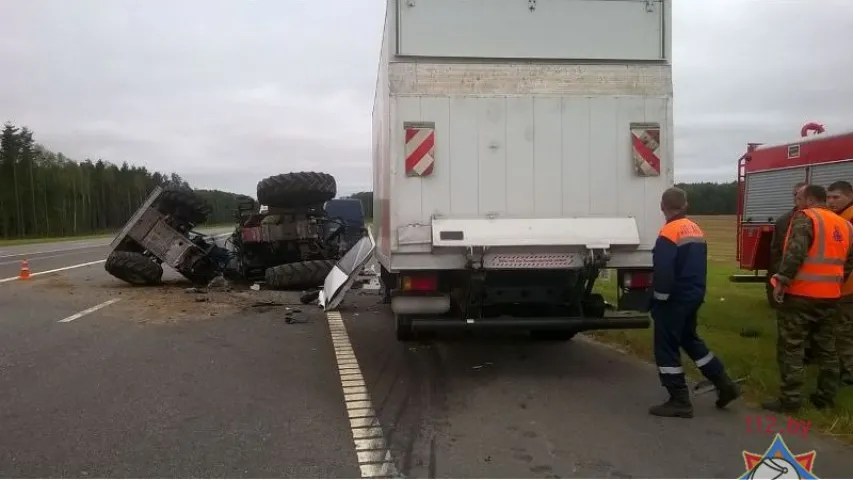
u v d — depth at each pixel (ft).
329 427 16.42
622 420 17.02
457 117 19.72
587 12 20.08
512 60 19.89
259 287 46.88
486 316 20.95
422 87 19.63
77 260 77.05
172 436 15.58
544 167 19.92
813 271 17.08
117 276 48.19
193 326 31.53
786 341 17.53
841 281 17.42
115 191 298.35
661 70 20.26
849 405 17.49
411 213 19.62
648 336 27.53
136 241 49.47
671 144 20.29
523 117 19.88
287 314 35.06
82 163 286.66
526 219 19.83
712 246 97.35
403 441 15.38
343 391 19.92
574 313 21.03
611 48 20.15
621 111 20.13
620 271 20.56
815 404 17.81
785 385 17.49
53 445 14.90
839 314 20.03
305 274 45.27
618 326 20.06
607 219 19.99
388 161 20.20
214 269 51.42
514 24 19.89
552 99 19.95
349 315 35.58
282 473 13.34
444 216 19.70
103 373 21.79
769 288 27.50
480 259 19.30
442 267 19.63
